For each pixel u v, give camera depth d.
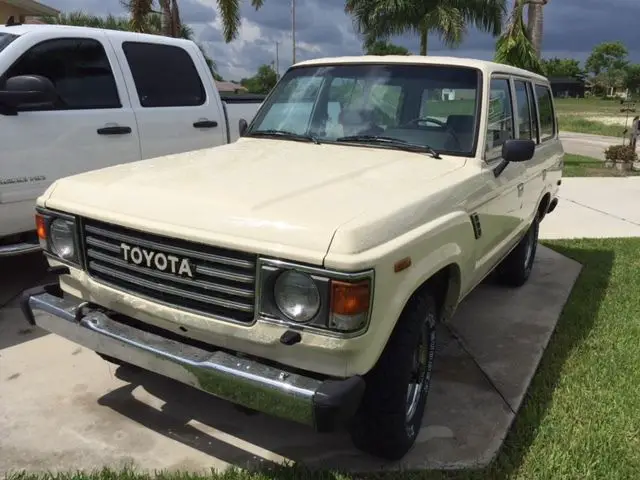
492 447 3.26
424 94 4.00
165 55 5.98
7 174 4.57
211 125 6.30
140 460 3.09
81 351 4.19
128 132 5.43
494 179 3.86
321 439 3.30
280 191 2.81
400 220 2.69
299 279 2.40
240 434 3.33
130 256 2.81
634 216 9.43
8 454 3.09
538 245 7.51
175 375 2.69
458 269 3.27
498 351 4.45
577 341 4.57
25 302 3.19
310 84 4.43
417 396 3.16
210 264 2.59
